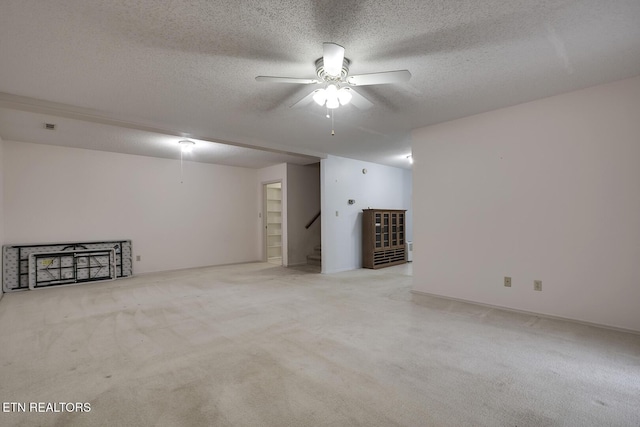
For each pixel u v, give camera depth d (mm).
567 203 3201
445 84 2918
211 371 2221
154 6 1812
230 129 4289
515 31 2092
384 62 2502
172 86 2889
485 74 2725
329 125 4133
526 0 1782
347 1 1779
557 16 1933
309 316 3432
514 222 3543
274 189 8594
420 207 4363
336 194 6359
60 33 2064
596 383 2037
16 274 4824
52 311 3662
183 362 2359
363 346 2631
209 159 6711
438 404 1823
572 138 3160
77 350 2574
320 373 2184
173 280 5492
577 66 2602
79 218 5508
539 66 2592
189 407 1805
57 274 5133
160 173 6469
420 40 2191
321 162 6160
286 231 7207
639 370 2197
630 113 2861
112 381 2090
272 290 4691
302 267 6980
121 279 5605
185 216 6805
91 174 5645
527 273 3459
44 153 5203
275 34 2109
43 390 1983
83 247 5453
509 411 1754
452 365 2291
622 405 1800
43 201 5180
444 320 3275
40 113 3354
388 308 3721
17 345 2674
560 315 3244
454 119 3963
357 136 4723
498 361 2350
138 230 6156
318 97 2604
